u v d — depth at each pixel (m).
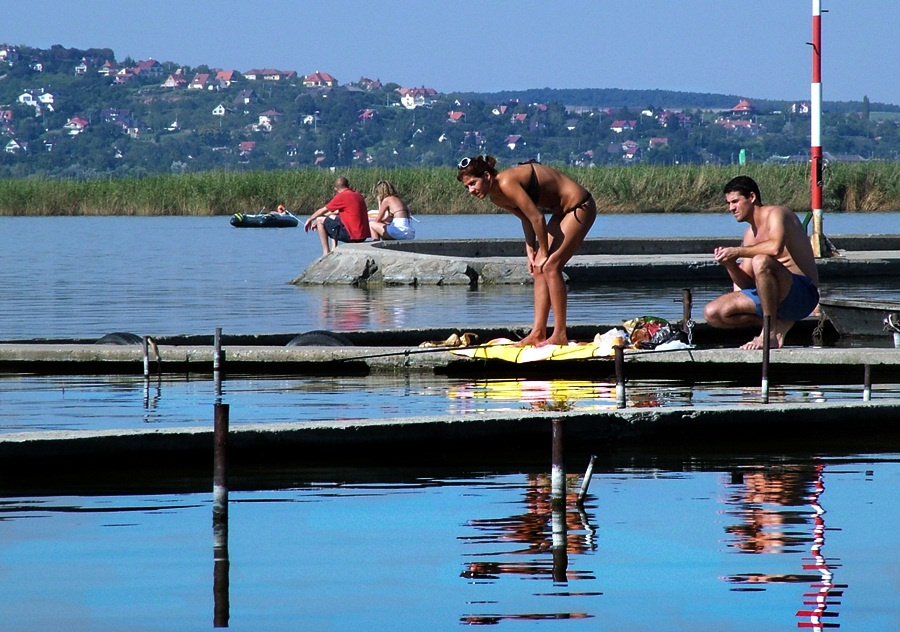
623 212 178.25
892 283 75.12
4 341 45.56
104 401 35.62
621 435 29.69
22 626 17.89
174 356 42.12
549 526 22.70
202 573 20.11
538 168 41.62
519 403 34.69
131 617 18.23
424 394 36.75
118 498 24.72
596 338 42.28
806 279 43.12
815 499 24.48
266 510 23.83
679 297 67.56
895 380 38.78
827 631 17.62
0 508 23.92
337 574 20.06
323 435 27.81
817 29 79.94
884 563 20.38
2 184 186.25
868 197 175.12
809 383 38.72
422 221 156.12
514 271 77.38
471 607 18.55
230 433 27.23
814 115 80.81
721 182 179.12
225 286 73.62
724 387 37.91
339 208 87.38
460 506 24.08
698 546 21.36
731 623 17.89
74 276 79.81
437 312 59.31
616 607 18.52
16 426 31.41
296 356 41.97
